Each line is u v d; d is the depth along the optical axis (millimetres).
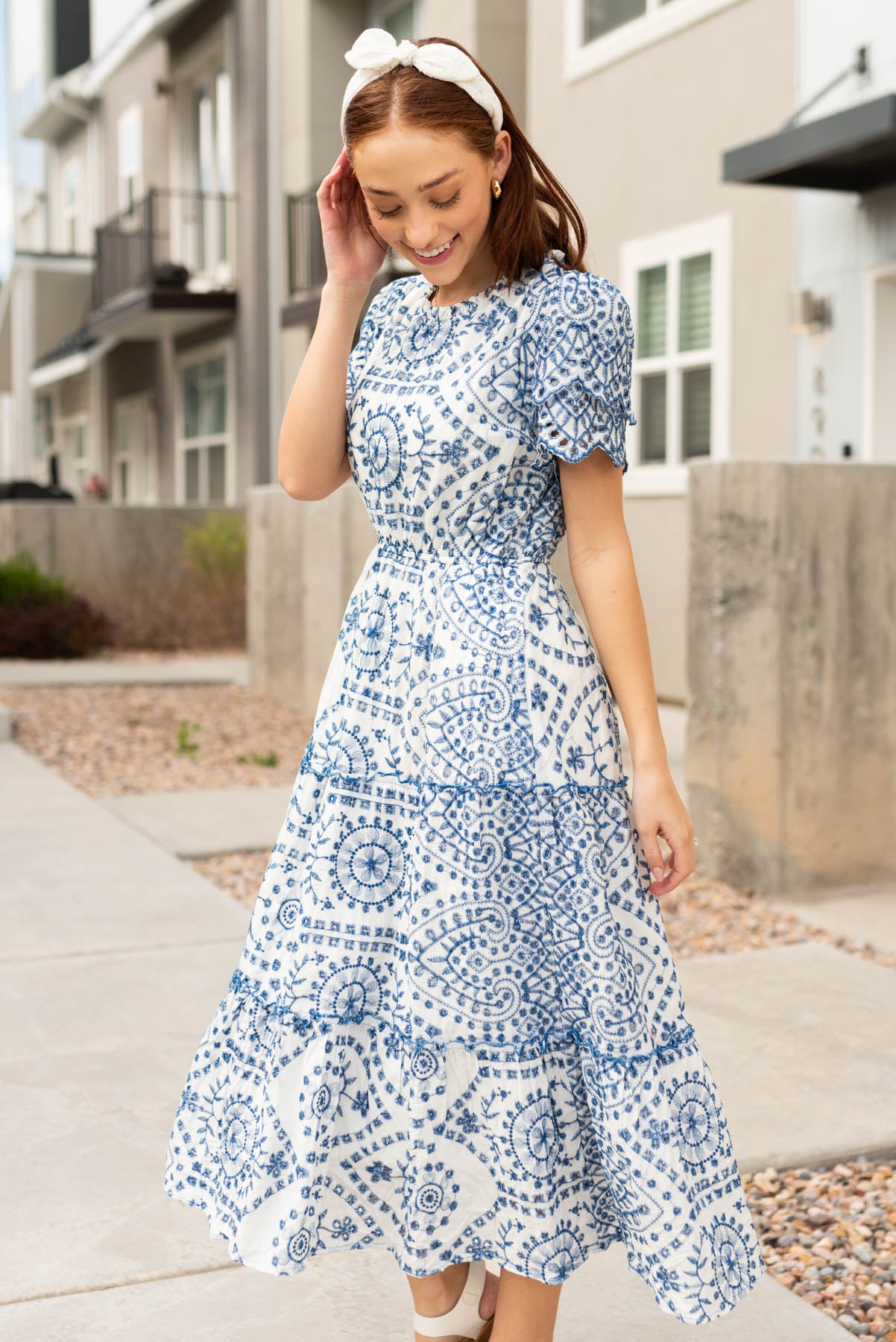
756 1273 1734
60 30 23453
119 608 13547
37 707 9289
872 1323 2246
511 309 1653
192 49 16797
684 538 8773
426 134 1547
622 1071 1630
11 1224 2449
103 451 21453
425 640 1665
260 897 1769
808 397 7891
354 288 1766
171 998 3623
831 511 4672
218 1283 2289
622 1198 1647
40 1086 3047
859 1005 3605
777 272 8078
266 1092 1699
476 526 1667
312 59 13945
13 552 13289
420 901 1640
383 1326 2180
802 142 6891
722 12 8375
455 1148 1671
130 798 6457
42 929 4234
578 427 1602
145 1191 2580
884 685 4828
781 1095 3037
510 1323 1713
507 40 11539
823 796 4773
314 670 8711
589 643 1719
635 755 1666
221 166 16531
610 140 9477
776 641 4652
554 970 1668
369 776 1690
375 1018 1701
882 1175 2748
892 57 7199
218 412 16656
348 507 8047
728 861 4699
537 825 1645
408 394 1665
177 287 16016
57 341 21938
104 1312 2193
